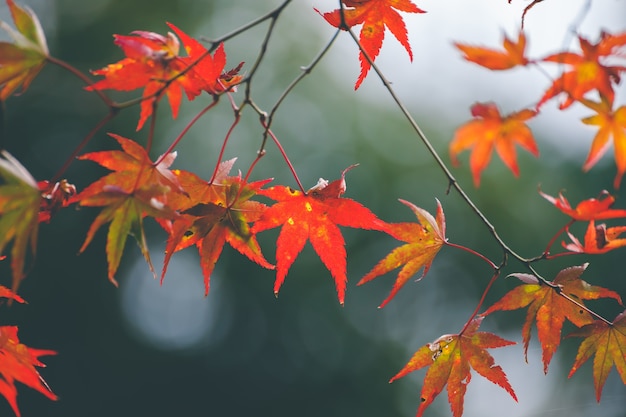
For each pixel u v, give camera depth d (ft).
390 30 7.27
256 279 47.26
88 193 6.32
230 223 7.02
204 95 45.14
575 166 45.19
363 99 49.32
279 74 48.32
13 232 5.42
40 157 43.80
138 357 47.88
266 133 6.73
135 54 6.19
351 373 49.14
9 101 43.42
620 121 7.45
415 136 48.26
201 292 49.14
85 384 46.78
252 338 48.93
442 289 49.37
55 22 44.65
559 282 7.20
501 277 46.65
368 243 48.01
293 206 7.14
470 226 47.37
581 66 7.28
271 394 49.03
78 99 43.47
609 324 7.20
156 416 48.29
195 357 48.70
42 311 44.96
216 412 49.01
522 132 8.38
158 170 6.40
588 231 7.05
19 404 44.93
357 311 48.96
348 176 47.93
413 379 49.67
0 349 6.89
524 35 7.22
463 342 7.39
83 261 45.27
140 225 5.91
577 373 40.65
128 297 47.85
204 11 47.03
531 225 46.11
